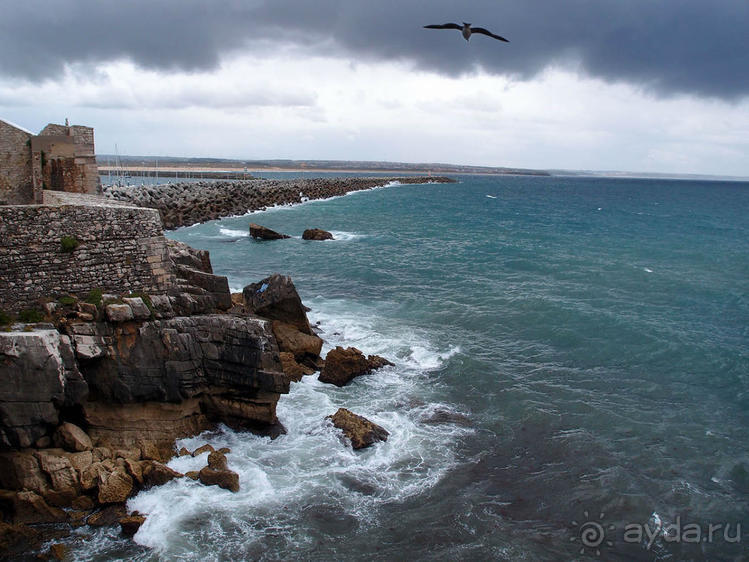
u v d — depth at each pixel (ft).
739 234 250.78
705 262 172.35
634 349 92.89
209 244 181.98
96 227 58.70
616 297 125.49
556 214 339.57
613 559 47.98
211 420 62.64
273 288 85.05
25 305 55.57
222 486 53.31
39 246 56.08
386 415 69.10
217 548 46.93
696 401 75.97
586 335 98.63
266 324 61.67
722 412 73.26
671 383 81.15
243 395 61.62
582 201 487.61
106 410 57.21
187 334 59.16
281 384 60.34
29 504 48.57
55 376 50.47
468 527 50.75
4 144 73.41
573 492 56.29
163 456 56.39
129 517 48.60
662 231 255.09
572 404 73.72
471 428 67.41
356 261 159.94
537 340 96.32
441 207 369.30
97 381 56.18
